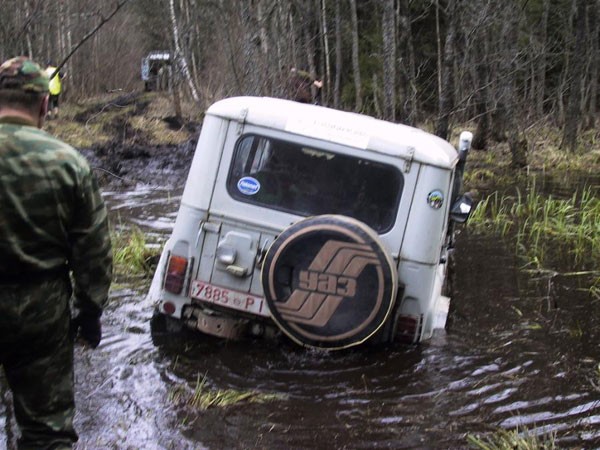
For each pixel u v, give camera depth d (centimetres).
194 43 2522
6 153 303
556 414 472
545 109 3089
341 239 491
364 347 538
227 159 532
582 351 584
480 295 733
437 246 525
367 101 2736
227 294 528
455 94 2030
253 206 529
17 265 303
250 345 546
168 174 1497
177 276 534
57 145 313
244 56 1554
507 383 516
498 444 427
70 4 1509
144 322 600
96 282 322
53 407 324
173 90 2150
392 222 523
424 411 469
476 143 2134
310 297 496
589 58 2728
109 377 495
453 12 1478
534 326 639
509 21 1973
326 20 2534
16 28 1002
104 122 1936
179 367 515
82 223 317
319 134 528
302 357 536
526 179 1664
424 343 553
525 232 1049
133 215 1071
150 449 403
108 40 2461
